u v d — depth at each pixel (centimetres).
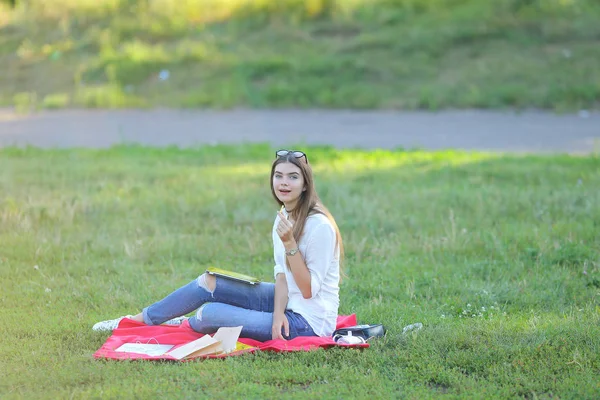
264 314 877
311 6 3784
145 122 2919
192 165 2088
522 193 1594
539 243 1254
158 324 913
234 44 3641
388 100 3103
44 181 1817
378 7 3759
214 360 823
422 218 1459
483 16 3544
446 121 2820
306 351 836
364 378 776
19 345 873
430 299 1057
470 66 3262
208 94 3247
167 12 3875
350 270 1187
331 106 3147
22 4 4141
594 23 3462
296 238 867
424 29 3519
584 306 1017
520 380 768
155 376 782
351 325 941
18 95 3406
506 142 2434
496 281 1123
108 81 3441
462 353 829
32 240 1308
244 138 2573
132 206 1568
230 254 1271
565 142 2416
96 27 3881
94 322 956
